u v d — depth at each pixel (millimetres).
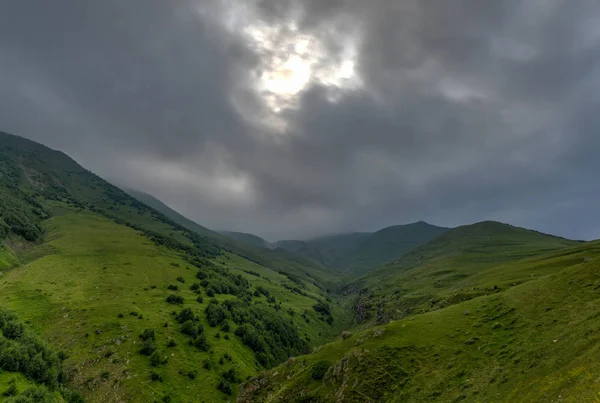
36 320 100875
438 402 45875
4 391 58688
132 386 81250
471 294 96438
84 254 165125
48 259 149750
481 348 54062
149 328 103500
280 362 129625
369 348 62906
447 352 56625
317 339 179625
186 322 112062
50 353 80500
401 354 59531
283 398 62000
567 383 32031
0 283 121812
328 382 60500
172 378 88625
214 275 189000
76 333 96438
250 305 167375
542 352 44062
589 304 50875
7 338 73875
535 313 57094
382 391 53625
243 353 115500
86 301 115062
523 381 39500
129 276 145375
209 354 104875
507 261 196875
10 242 172625
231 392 92312
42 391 62312
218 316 129375
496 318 61750
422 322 70250
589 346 37906
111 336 96375
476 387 44688
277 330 153875
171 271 165750
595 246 141375
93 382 80875
